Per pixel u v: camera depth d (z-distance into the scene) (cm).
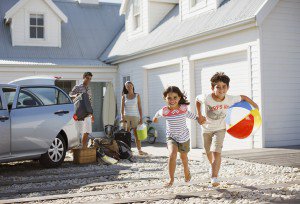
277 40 1089
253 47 1077
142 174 788
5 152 805
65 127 917
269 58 1073
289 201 518
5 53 1798
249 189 598
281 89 1092
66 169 880
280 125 1088
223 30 1153
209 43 1248
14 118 822
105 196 590
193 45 1326
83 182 723
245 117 615
